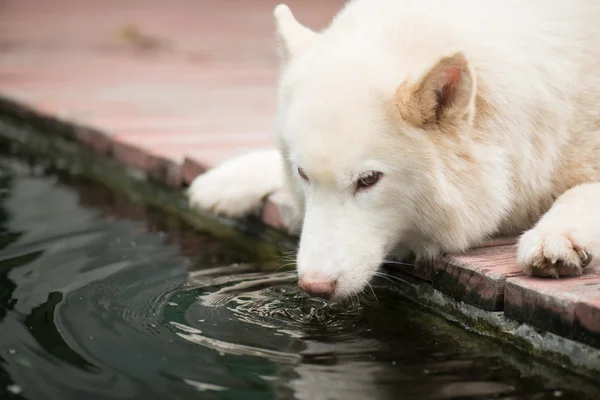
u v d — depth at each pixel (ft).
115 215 19.94
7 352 11.66
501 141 14.02
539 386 11.22
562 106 14.66
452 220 13.73
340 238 12.95
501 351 12.42
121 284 14.78
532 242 12.72
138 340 12.31
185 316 13.38
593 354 11.43
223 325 13.07
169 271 15.69
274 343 12.44
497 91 13.91
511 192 14.48
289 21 15.16
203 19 59.62
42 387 10.69
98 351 11.84
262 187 18.06
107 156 24.97
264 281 15.21
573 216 13.07
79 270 15.48
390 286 15.19
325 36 14.57
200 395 10.63
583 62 14.98
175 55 43.60
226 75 37.19
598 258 12.76
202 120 27.02
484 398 10.82
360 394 10.81
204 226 19.38
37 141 29.12
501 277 12.86
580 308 11.51
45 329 12.53
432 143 13.23
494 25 14.46
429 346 12.54
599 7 15.43
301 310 13.83
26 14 60.70
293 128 13.07
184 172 21.27
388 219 13.46
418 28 13.91
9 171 24.67
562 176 15.10
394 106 12.87
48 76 36.37
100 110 28.68
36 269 15.42
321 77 13.23
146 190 22.93
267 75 37.22
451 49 12.77
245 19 59.93
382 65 13.26
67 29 52.26
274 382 11.08
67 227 18.48
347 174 12.80
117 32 48.75
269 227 18.29
